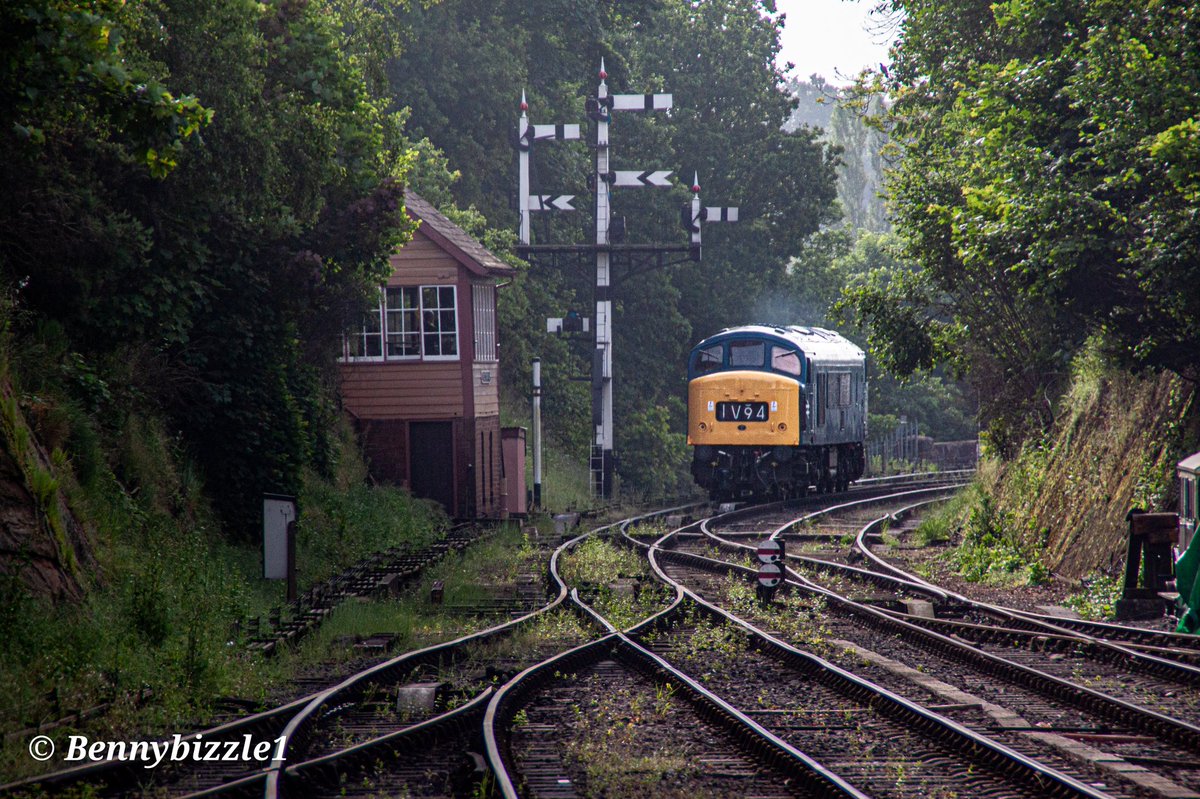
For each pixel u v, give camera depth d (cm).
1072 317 8131
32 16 3947
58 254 5672
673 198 18938
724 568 7731
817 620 5825
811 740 3400
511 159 16938
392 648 5028
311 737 3384
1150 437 6788
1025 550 7788
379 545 8312
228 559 6431
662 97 14225
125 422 6153
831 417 13562
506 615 5922
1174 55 5997
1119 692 4069
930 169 9688
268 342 7356
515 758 3188
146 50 5975
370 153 7669
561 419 16000
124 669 3900
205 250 6519
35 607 4025
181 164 6166
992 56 9319
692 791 2883
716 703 3691
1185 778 3002
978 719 3641
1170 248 5634
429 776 2980
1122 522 6600
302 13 7225
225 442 7156
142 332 6216
